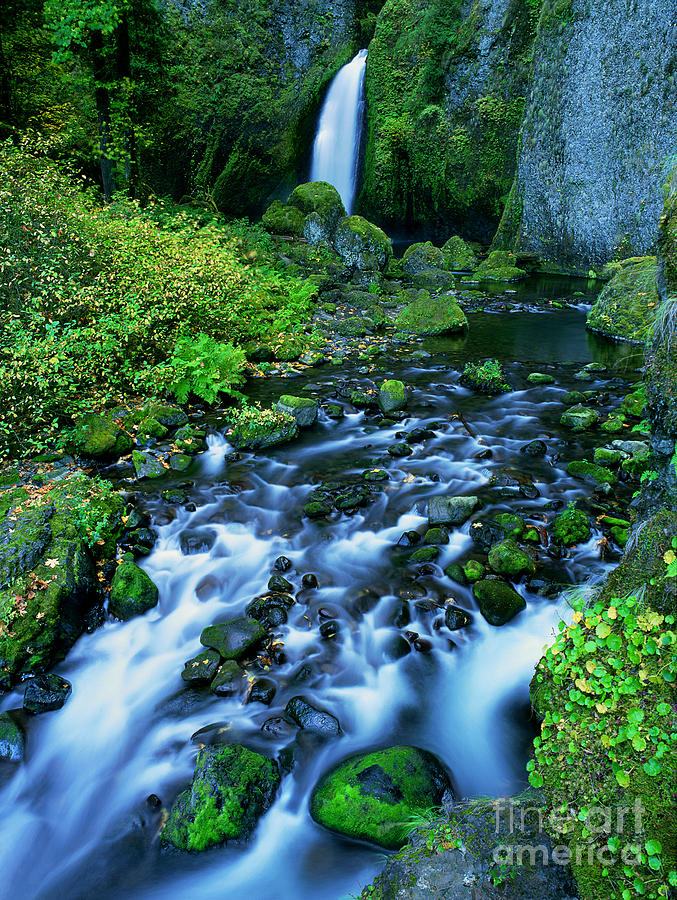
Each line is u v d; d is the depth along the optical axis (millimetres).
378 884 2689
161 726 4031
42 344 7000
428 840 2740
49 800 3670
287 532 5840
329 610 4828
